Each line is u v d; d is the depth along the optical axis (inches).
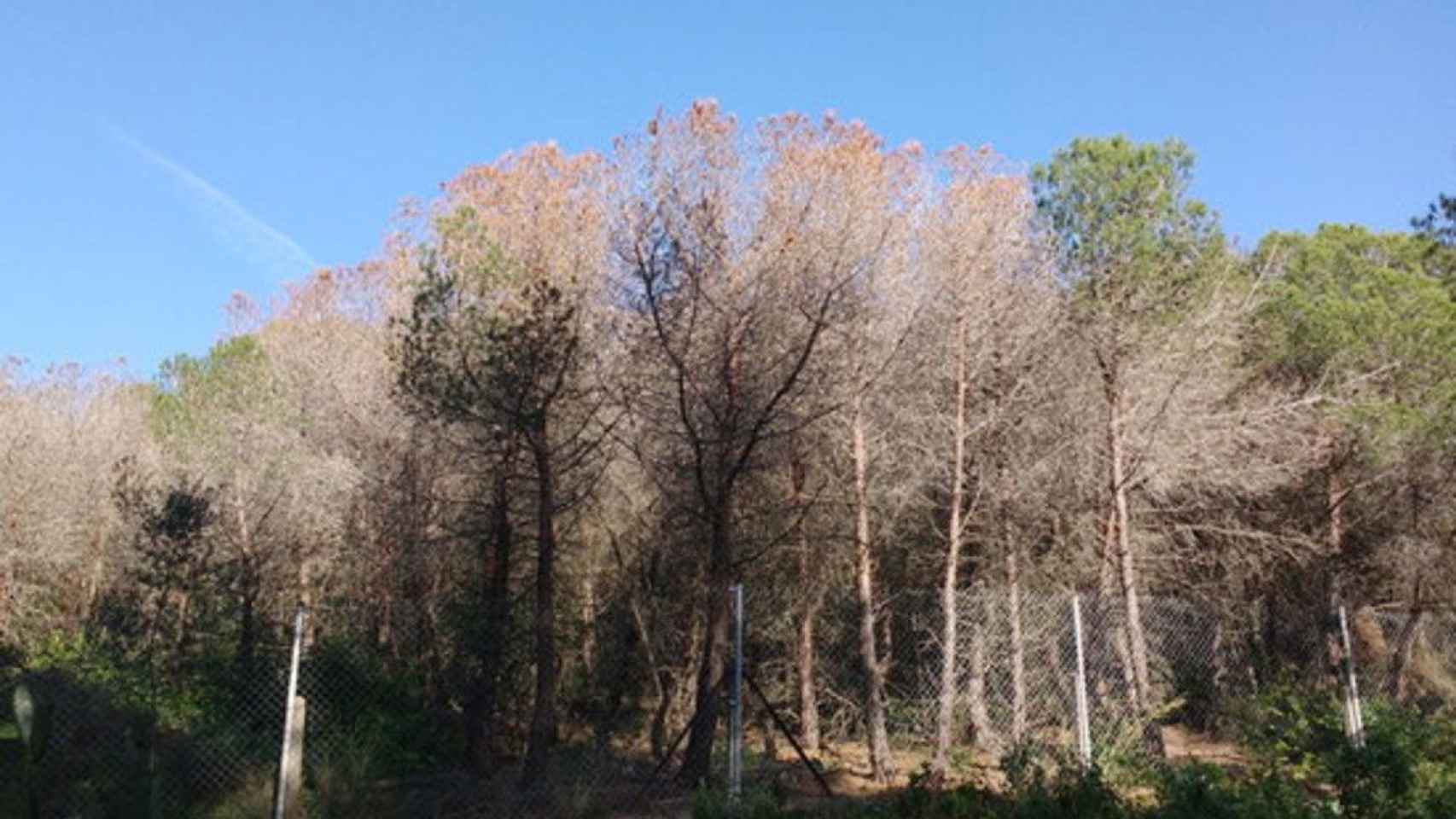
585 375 581.6
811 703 680.4
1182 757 529.7
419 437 669.9
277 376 893.8
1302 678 593.0
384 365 719.1
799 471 692.7
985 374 640.4
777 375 561.0
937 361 636.7
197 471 917.2
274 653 570.3
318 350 812.0
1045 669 627.8
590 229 607.8
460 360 526.3
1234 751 553.9
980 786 435.2
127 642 544.7
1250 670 631.8
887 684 703.7
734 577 610.9
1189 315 617.3
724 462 540.4
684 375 519.5
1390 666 561.0
